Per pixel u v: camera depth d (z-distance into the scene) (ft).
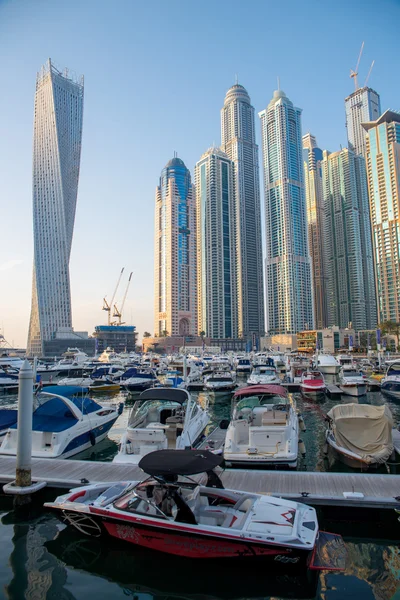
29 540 35.04
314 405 111.14
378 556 32.27
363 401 117.91
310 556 29.99
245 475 44.57
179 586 28.73
